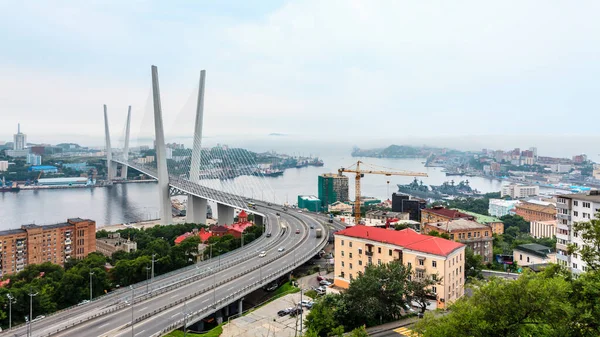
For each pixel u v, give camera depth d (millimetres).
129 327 94375
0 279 166375
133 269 151875
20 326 96125
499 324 51219
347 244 132250
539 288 50500
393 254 119000
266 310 116500
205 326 112188
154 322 97375
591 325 45438
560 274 58406
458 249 114938
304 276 152250
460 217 199875
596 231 50469
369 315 91812
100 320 98812
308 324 94562
